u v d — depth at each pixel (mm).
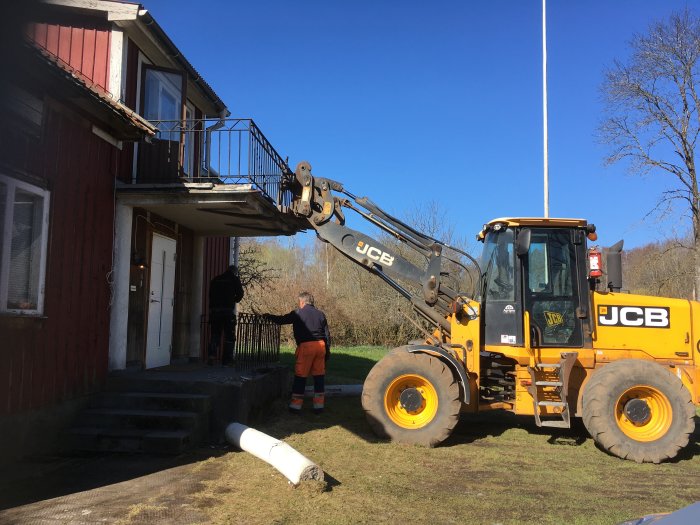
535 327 7324
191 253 10875
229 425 6883
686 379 7172
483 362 7734
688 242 22078
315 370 8664
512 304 7344
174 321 10094
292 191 8469
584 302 7336
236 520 4270
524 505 4844
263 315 8984
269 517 4340
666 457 6504
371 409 7070
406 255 15719
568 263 7465
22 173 5938
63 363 6652
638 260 24094
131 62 8867
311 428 7648
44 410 6297
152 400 7070
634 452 6523
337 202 8016
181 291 10391
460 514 4570
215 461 5996
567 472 6000
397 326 24422
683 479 5852
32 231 6254
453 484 5438
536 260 7480
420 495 5039
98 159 7500
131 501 4680
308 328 8656
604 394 6703
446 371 7047
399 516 4477
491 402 7551
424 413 7133
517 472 5949
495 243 7641
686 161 19812
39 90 6234
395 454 6465
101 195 7578
